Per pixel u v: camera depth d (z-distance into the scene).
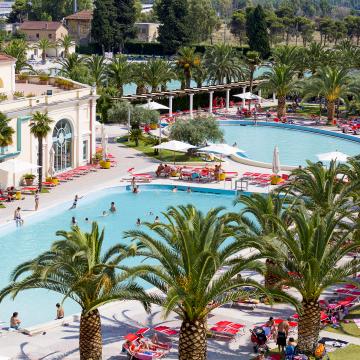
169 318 33.31
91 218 53.25
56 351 29.50
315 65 118.12
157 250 26.53
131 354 28.66
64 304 36.34
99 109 89.19
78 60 110.25
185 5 195.50
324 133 92.25
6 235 48.28
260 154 79.69
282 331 29.64
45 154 62.66
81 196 57.97
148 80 101.69
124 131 86.00
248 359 29.20
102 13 196.12
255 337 29.84
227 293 28.23
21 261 43.06
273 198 39.50
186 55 108.25
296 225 29.83
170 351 29.61
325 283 28.94
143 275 27.38
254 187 62.44
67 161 66.44
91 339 27.78
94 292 27.30
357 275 38.84
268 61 167.25
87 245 27.70
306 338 29.08
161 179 64.69
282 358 29.20
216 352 29.80
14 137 59.47
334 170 40.41
